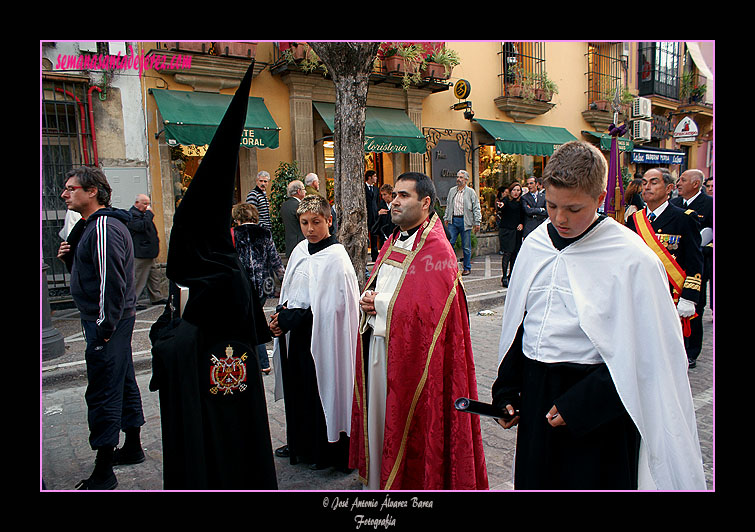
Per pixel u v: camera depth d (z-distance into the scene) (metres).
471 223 10.31
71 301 8.12
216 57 9.15
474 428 2.61
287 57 9.64
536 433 1.89
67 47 8.05
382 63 11.25
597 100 16.09
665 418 1.73
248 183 9.99
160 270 8.70
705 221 5.96
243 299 2.19
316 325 3.29
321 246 3.45
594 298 1.79
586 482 1.79
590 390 1.73
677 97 19.72
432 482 2.48
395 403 2.58
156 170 8.99
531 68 14.51
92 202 3.28
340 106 5.79
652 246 4.30
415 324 2.56
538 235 2.02
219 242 2.14
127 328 3.27
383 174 12.70
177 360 2.10
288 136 10.43
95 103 8.35
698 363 5.46
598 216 1.88
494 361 5.63
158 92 8.85
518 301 2.03
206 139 8.73
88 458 3.62
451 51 12.16
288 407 3.47
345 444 3.37
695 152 21.28
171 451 2.13
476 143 13.52
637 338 1.75
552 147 14.03
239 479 2.25
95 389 3.13
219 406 2.20
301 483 3.24
